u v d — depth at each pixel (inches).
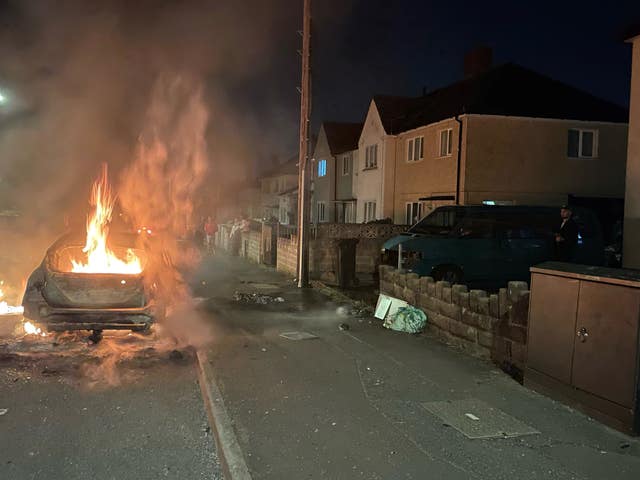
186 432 192.2
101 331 302.2
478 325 274.8
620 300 181.2
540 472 155.3
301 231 543.5
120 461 169.5
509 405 205.8
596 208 807.7
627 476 153.0
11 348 286.4
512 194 812.0
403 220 1023.0
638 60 427.2
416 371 249.4
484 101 821.9
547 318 214.7
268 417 194.7
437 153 890.7
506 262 494.3
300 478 152.1
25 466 164.7
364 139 1168.8
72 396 223.6
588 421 190.1
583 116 828.0
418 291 343.3
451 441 175.2
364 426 187.2
